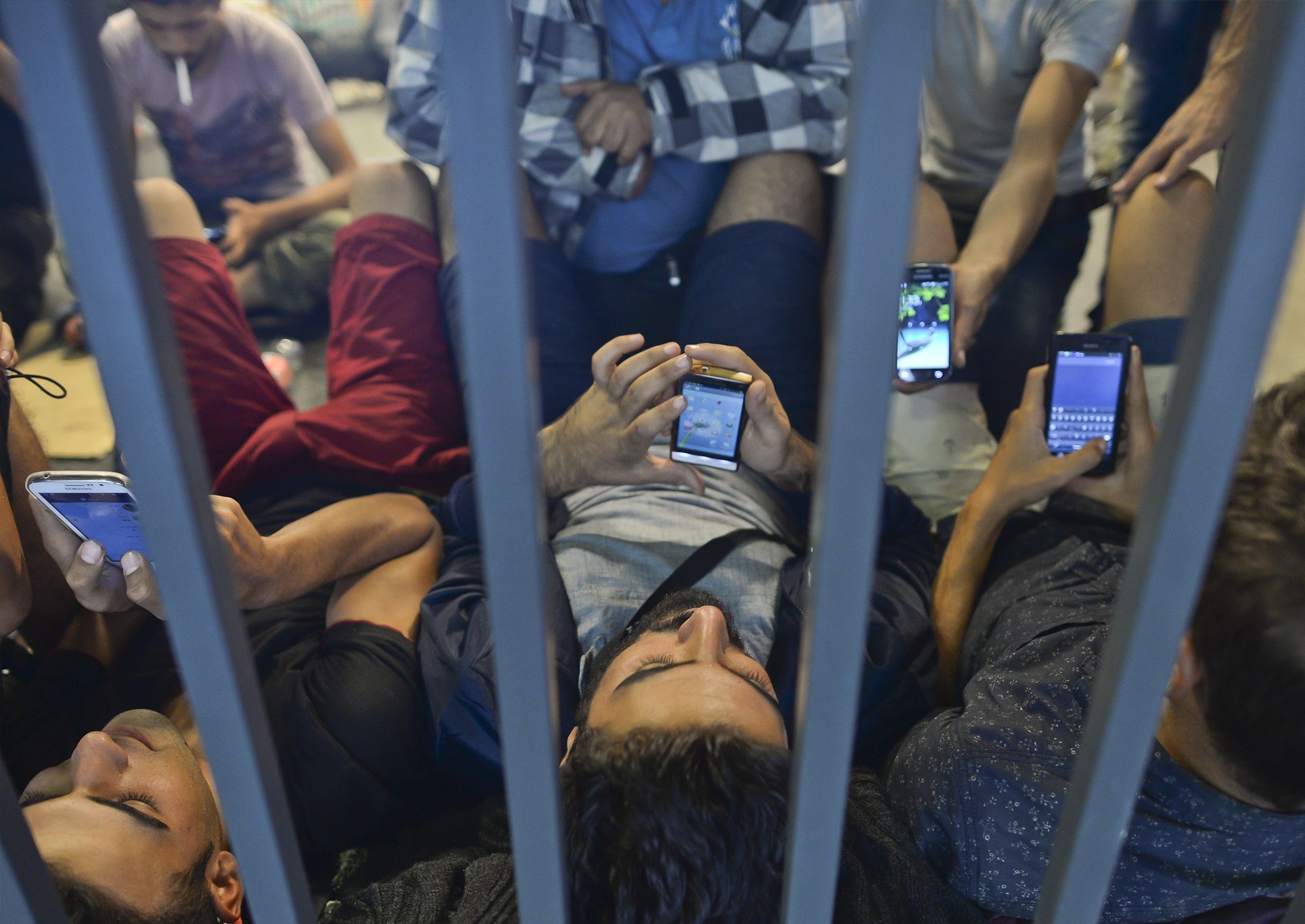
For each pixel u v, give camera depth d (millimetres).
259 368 1611
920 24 368
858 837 1007
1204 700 846
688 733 881
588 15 1578
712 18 1582
